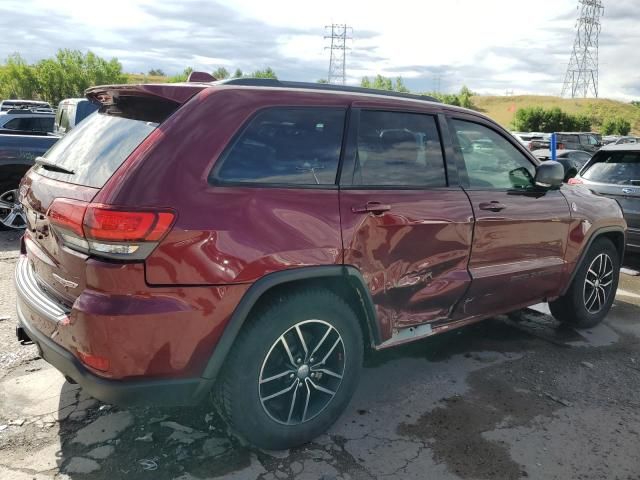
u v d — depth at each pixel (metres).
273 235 2.52
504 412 3.30
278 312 2.59
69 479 2.52
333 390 2.92
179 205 2.31
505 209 3.64
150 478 2.54
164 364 2.33
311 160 2.78
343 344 2.89
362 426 3.09
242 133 2.58
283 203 2.60
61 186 2.57
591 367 4.00
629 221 6.82
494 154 3.79
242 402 2.57
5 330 4.12
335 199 2.78
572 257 4.32
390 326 3.10
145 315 2.24
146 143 2.39
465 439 3.00
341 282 2.94
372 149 3.05
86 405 3.14
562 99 119.62
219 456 2.73
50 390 3.29
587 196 4.53
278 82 2.96
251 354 2.54
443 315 3.45
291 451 2.81
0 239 7.12
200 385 2.43
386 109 3.17
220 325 2.41
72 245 2.37
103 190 2.29
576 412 3.34
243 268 2.42
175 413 3.08
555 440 3.02
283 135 2.72
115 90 2.79
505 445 2.96
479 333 4.61
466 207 3.39
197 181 2.39
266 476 2.60
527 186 3.98
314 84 3.08
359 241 2.82
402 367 3.89
